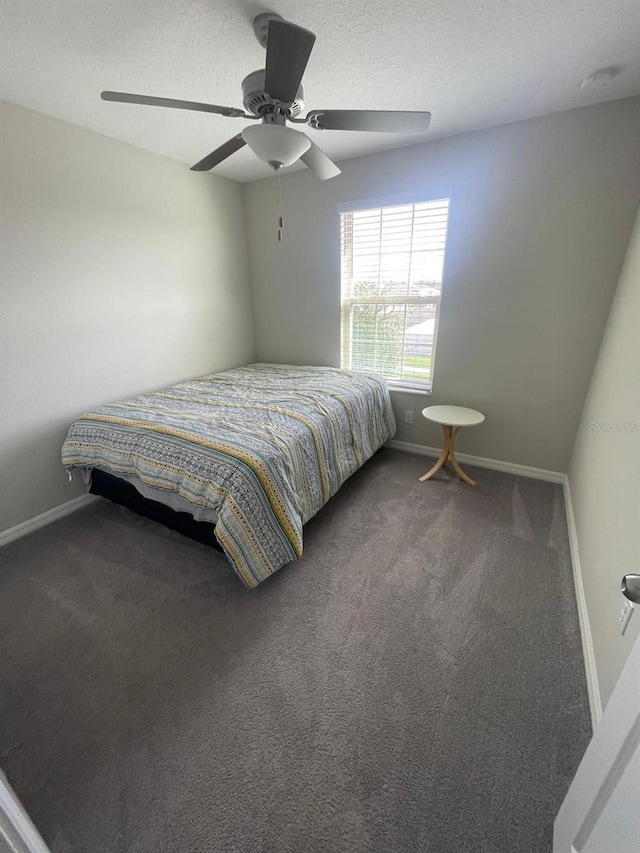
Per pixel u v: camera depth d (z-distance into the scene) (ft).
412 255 9.27
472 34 4.74
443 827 3.14
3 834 1.93
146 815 3.27
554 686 4.26
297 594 5.66
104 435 6.75
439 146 8.04
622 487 4.36
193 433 6.26
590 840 2.18
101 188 7.75
